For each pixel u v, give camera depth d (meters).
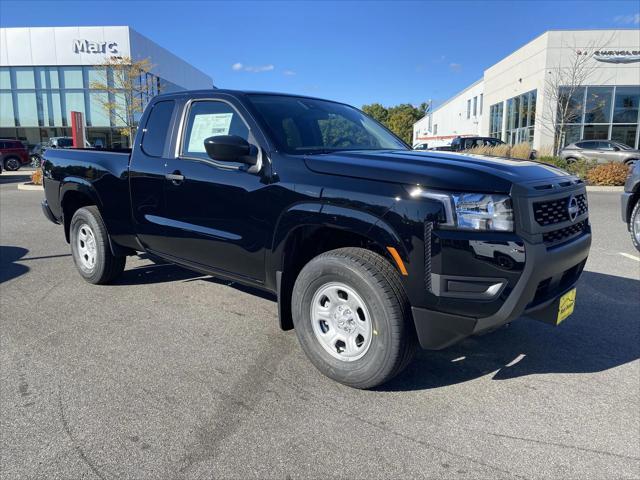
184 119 4.16
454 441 2.66
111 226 4.86
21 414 2.89
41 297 5.01
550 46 28.42
